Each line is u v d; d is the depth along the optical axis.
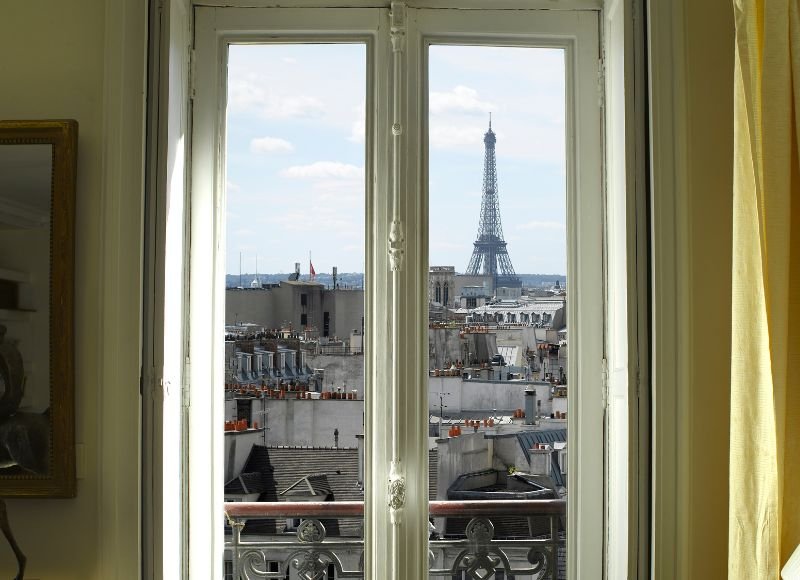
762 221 1.87
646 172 2.25
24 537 2.14
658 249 2.19
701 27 2.23
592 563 2.43
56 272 2.12
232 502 2.45
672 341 2.19
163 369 2.18
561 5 2.49
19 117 2.20
